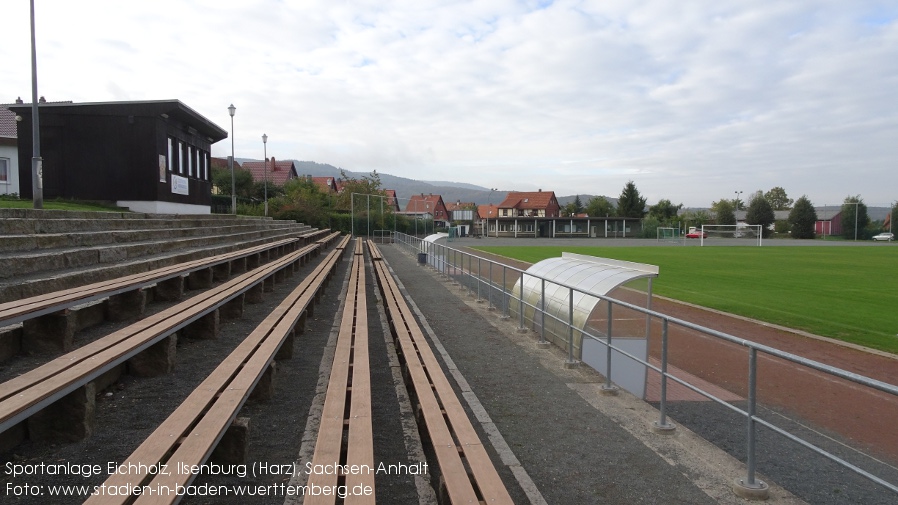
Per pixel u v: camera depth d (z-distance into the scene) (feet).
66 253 25.44
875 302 56.70
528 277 36.91
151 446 11.46
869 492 15.42
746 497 13.32
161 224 47.88
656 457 15.58
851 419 22.36
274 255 58.18
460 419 15.11
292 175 248.52
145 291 27.09
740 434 20.20
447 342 30.48
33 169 48.98
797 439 12.37
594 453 15.80
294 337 26.76
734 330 41.91
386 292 41.57
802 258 122.42
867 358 33.83
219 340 25.30
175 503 9.50
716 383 27.37
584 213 388.57
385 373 23.89
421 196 408.87
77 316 21.17
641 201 319.06
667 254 135.44
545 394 21.33
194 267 29.68
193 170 85.76
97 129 68.74
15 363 16.76
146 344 17.21
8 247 25.22
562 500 13.05
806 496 15.16
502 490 11.26
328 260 60.70
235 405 13.75
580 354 25.91
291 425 16.81
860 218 278.46
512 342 30.50
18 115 67.87
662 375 17.57
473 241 214.28
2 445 13.30
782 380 27.89
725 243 214.48
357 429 13.53
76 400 14.17
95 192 68.85
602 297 21.79
